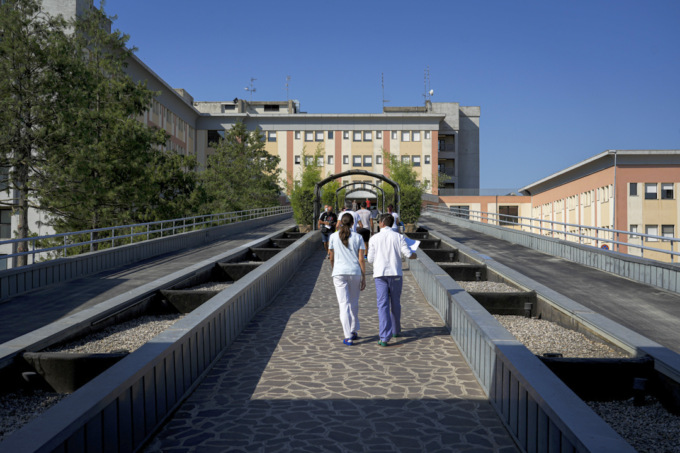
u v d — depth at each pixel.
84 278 14.87
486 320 6.04
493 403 5.06
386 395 5.39
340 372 6.17
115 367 4.25
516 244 25.12
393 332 7.86
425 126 75.12
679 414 4.74
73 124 22.73
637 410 4.93
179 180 34.28
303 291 12.54
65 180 23.38
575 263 17.73
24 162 22.92
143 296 9.12
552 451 3.47
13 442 2.96
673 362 4.96
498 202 70.81
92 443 3.48
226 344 7.26
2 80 22.00
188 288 11.50
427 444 4.25
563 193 55.56
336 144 75.06
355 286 7.58
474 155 91.31
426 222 46.12
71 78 23.31
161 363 4.72
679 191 42.78
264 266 11.17
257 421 4.73
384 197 35.91
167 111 60.97
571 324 7.89
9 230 34.22
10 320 9.71
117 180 27.08
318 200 30.80
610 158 43.84
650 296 11.65
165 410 4.78
